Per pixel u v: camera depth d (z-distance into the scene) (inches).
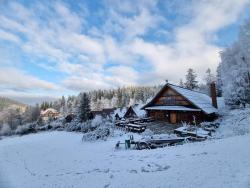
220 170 327.3
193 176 326.0
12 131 2620.6
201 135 746.8
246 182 258.7
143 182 339.6
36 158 745.6
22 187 433.1
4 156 846.5
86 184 379.2
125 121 1347.2
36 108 4173.2
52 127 2342.5
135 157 558.9
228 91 1354.6
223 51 1507.1
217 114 1239.5
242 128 838.5
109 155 650.8
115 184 352.8
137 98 5201.8
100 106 5123.0
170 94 1312.7
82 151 802.8
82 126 1615.4
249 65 1291.8
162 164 444.5
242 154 386.0
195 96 1337.4
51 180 448.1
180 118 1235.2
